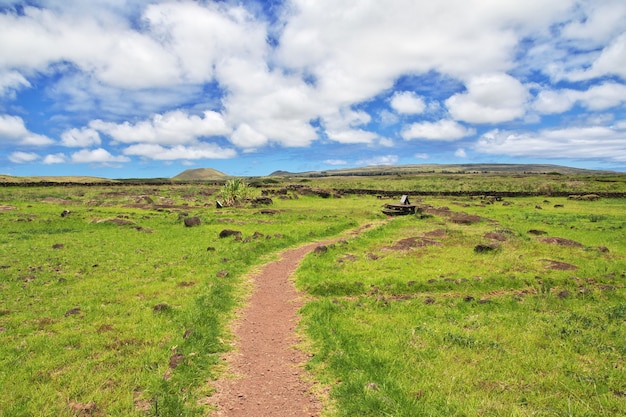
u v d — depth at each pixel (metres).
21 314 13.65
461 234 29.78
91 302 15.19
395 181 138.88
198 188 109.62
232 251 25.42
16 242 27.72
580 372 9.34
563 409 7.73
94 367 9.67
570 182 98.50
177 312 13.84
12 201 56.88
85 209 47.81
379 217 48.12
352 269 20.09
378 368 9.42
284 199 72.50
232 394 8.58
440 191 87.62
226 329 12.64
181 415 7.54
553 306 14.48
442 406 7.82
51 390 8.58
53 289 16.89
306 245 29.53
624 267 19.53
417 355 10.30
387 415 7.33
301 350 10.98
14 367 9.67
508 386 8.75
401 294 16.25
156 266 21.55
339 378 9.08
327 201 71.12
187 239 30.62
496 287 16.83
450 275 18.36
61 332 12.04
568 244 25.58
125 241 29.39
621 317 13.03
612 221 38.62
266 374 9.54
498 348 10.73
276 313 14.45
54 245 26.27
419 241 27.05
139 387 8.80
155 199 69.88
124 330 12.19
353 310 14.20
